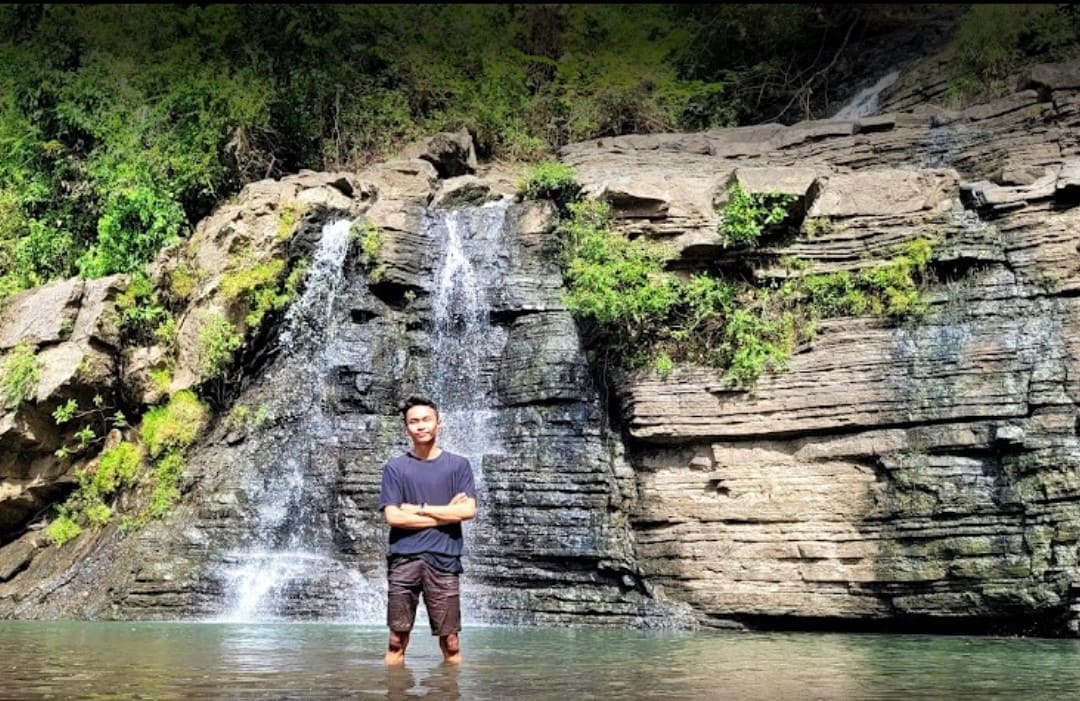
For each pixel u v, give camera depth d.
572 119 22.86
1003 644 10.41
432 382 15.35
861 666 7.78
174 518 14.32
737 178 14.69
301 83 21.75
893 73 22.78
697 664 7.68
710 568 12.98
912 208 14.00
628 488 13.69
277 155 21.20
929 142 17.11
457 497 6.95
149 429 15.20
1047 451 12.05
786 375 13.32
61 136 19.98
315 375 15.23
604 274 14.55
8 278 17.77
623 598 13.03
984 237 13.40
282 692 5.73
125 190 18.12
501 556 13.41
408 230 16.02
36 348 15.37
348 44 22.91
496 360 15.09
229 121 20.22
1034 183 13.54
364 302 15.52
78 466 15.40
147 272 16.34
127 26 21.66
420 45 23.80
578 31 24.92
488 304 15.34
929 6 24.20
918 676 7.11
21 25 22.03
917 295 13.29
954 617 12.05
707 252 14.80
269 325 15.81
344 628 10.95
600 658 8.04
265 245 15.84
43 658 7.57
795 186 14.35
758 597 12.68
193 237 16.53
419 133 22.42
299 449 14.62
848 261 14.12
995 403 12.41
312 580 12.85
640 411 13.66
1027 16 20.12
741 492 13.15
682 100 23.17
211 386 15.48
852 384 13.02
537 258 15.47
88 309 15.56
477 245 15.95
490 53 23.86
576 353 14.43
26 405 14.98
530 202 15.88
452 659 7.13
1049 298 12.91
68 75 20.34
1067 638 11.62
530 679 6.45
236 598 12.87
